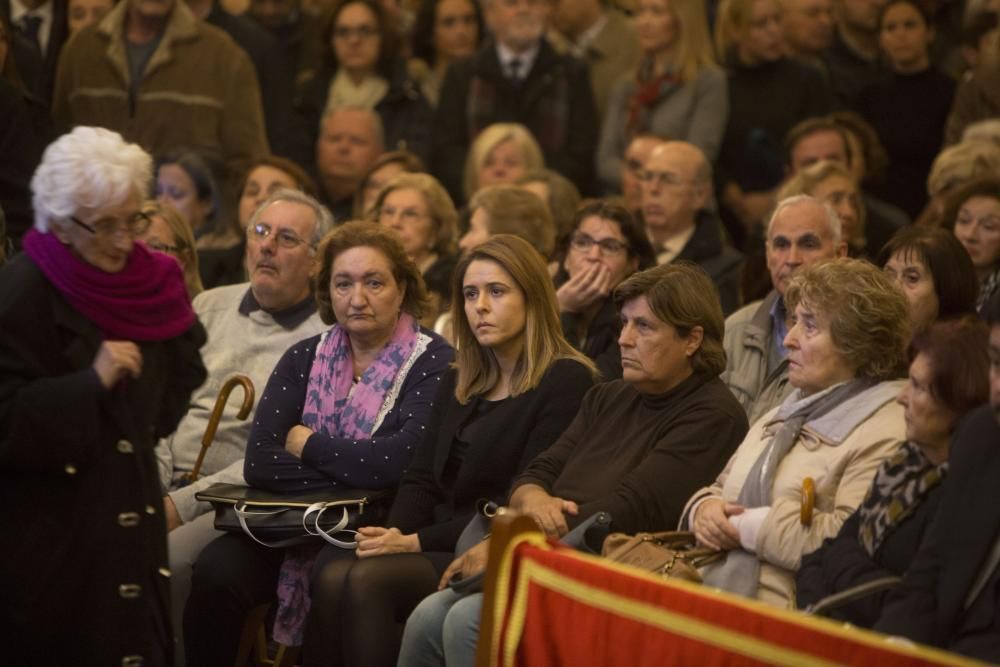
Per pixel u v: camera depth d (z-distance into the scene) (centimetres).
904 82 2419
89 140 1112
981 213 1636
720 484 1289
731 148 2356
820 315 1238
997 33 2269
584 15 2634
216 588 1467
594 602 1059
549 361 1430
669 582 1032
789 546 1177
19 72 2364
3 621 1114
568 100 2456
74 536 1115
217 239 2092
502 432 1416
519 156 2247
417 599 1377
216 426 1577
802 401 1245
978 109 2264
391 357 1507
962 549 1009
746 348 1553
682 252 1933
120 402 1124
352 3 2480
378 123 2384
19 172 1888
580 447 1380
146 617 1139
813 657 963
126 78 2305
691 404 1339
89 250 1115
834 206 1803
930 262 1436
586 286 1631
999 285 1567
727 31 2403
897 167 2400
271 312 1662
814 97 2384
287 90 2492
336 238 1509
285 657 1503
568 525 1303
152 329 1143
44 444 1090
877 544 1097
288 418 1516
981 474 1014
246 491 1494
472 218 1862
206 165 2108
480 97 2458
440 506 1447
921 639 1012
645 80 2398
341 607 1376
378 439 1472
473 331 1438
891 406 1211
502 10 2461
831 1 2600
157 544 1156
